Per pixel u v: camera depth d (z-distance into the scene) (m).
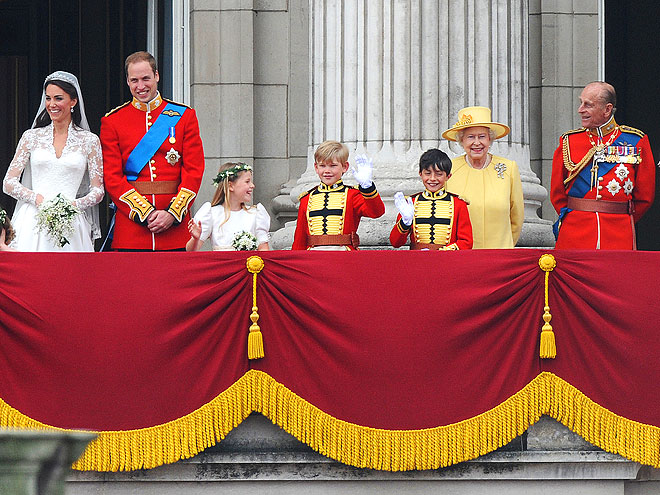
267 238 30.45
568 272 27.34
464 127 31.58
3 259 27.27
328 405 27.12
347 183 35.00
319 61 36.97
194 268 27.25
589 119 31.58
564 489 27.75
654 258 27.25
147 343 27.12
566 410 27.22
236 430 27.67
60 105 30.84
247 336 27.25
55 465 13.96
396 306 27.12
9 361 27.17
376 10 35.72
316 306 27.12
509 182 31.92
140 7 52.44
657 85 51.47
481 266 27.17
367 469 27.48
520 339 27.23
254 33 42.72
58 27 56.47
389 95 35.53
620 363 27.20
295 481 27.66
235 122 42.38
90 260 27.27
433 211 30.11
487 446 27.08
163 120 31.34
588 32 42.84
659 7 51.03
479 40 35.91
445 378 27.11
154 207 30.94
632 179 31.58
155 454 27.02
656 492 28.58
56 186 30.77
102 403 27.09
